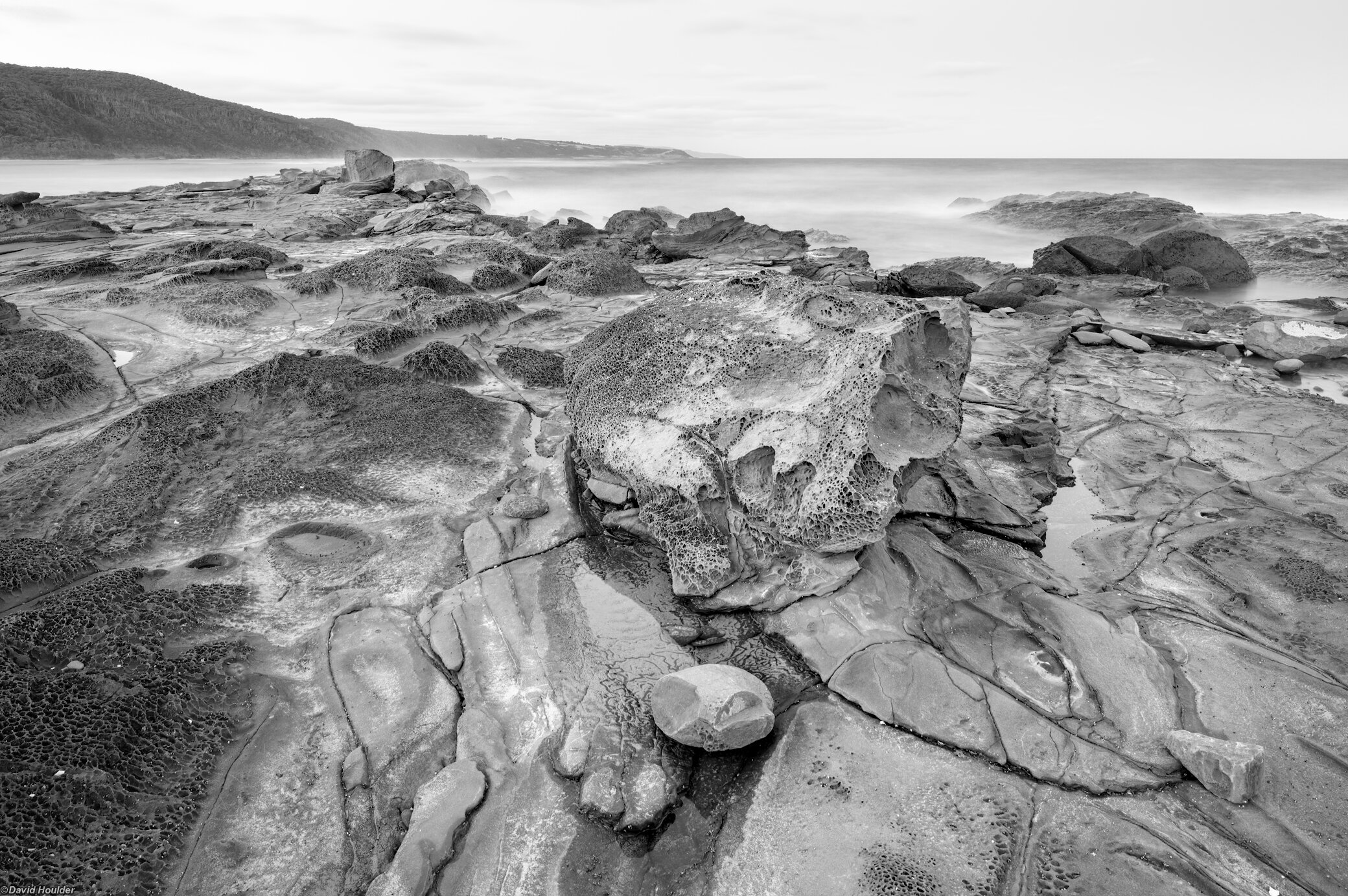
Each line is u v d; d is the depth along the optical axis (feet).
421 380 34.12
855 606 18.74
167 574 20.99
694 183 211.61
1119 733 15.65
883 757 15.33
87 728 15.06
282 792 14.88
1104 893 12.59
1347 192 151.84
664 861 13.66
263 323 43.60
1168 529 23.38
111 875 12.96
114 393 34.35
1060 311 48.70
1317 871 12.93
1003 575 20.07
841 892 12.73
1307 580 20.17
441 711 16.80
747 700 15.81
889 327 19.93
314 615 19.83
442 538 23.20
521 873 13.30
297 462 27.20
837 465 18.78
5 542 20.81
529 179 232.32
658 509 21.84
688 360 22.98
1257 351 40.04
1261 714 15.90
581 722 16.47
